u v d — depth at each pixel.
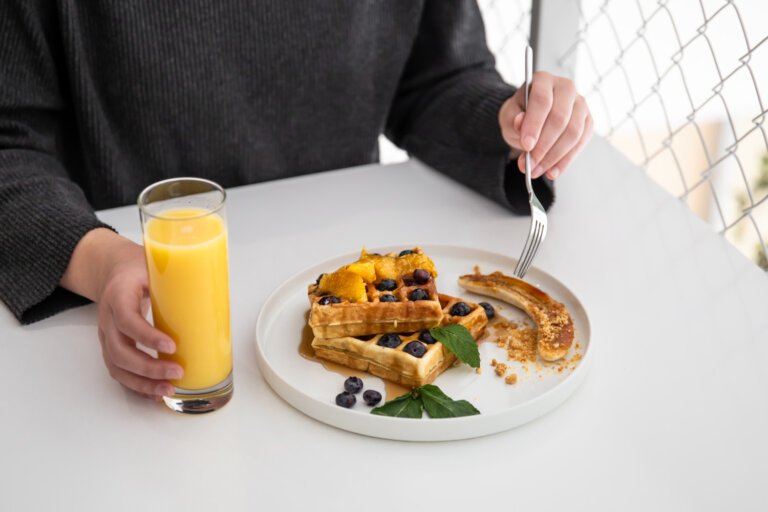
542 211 0.97
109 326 0.80
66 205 0.95
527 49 0.97
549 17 1.27
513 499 0.72
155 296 0.76
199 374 0.79
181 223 0.74
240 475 0.74
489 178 1.10
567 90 1.01
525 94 1.00
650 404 0.80
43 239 0.91
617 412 0.80
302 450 0.76
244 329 0.90
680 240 1.04
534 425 0.78
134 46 1.11
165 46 1.12
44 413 0.80
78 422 0.79
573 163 1.20
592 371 0.84
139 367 0.78
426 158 1.19
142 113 1.15
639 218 1.08
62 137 1.18
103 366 0.85
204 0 1.12
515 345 0.86
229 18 1.14
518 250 1.02
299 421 0.79
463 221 1.07
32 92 1.07
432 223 1.07
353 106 1.26
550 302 0.89
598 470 0.74
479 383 0.82
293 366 0.84
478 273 0.95
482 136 1.12
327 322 0.83
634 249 1.02
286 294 0.92
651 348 0.87
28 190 0.96
